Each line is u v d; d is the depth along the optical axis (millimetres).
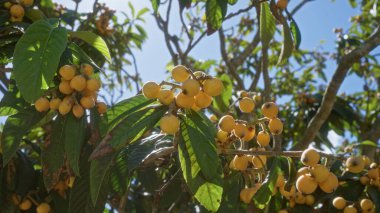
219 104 1678
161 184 1581
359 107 2959
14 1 1466
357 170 1110
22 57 1055
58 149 1200
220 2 1433
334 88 1849
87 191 1330
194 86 900
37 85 1040
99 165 989
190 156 960
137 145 1251
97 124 1162
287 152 1073
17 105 1229
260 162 1138
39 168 1802
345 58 1849
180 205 1938
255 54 3127
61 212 1548
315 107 2541
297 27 1556
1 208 1550
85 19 2281
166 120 902
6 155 1188
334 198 1380
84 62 1237
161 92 936
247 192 1154
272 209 1367
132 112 984
